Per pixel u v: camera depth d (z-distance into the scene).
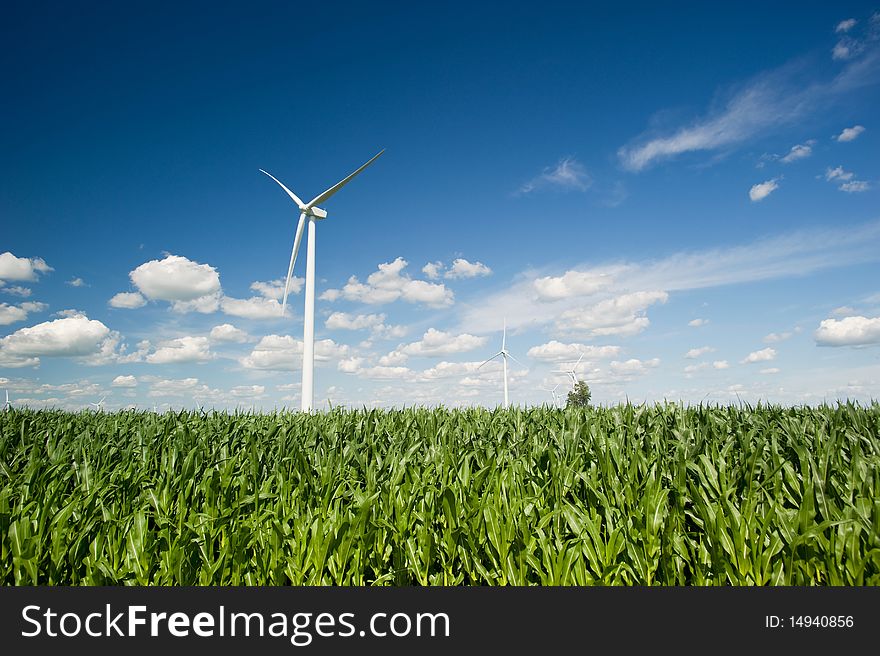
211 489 6.28
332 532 5.30
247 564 5.48
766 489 5.73
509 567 5.13
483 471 6.12
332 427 9.77
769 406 9.83
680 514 5.39
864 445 7.04
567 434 7.86
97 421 12.40
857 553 4.58
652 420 8.91
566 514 5.23
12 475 7.40
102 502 6.12
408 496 5.87
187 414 12.36
